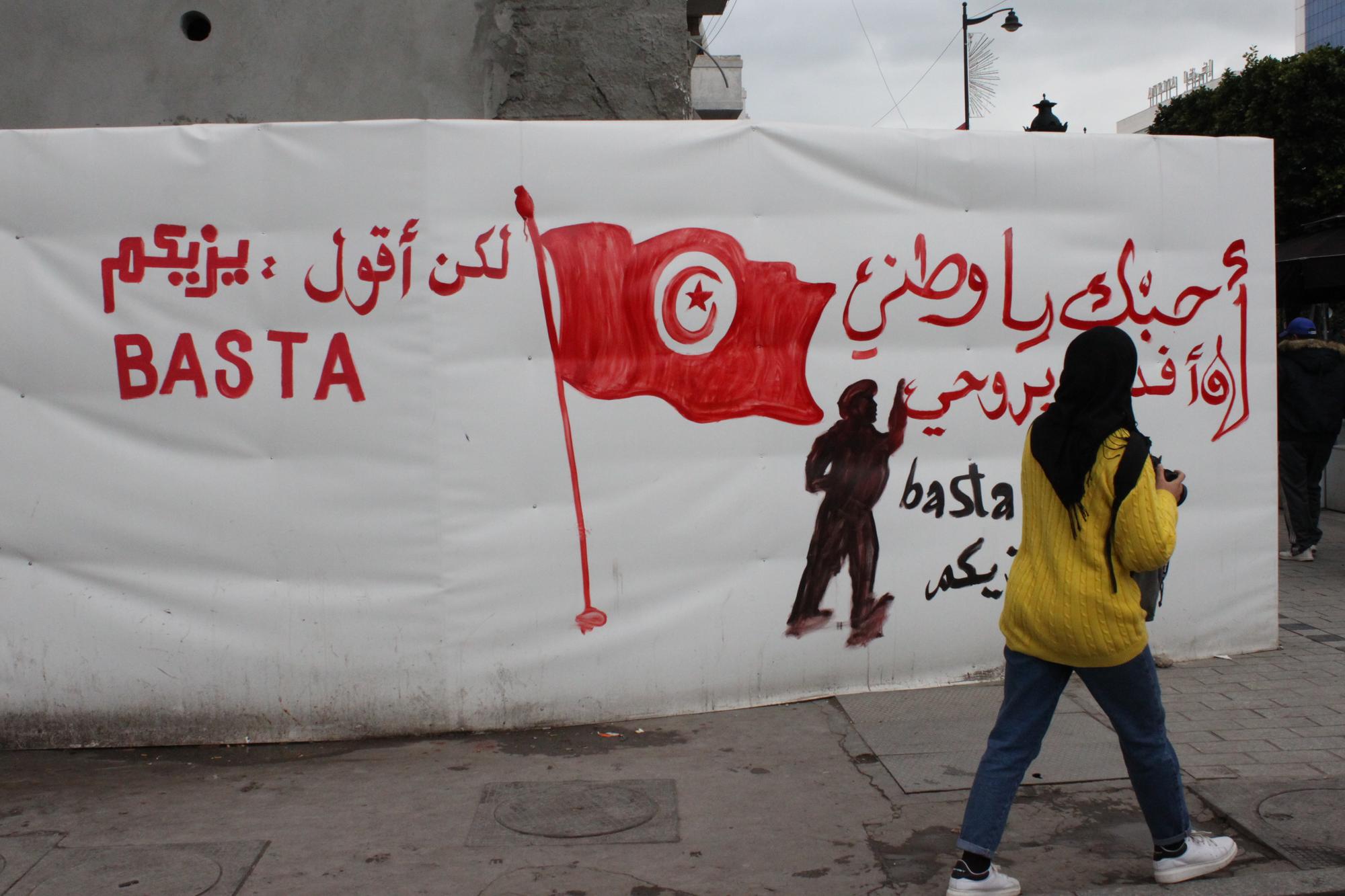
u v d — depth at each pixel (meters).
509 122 5.05
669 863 3.81
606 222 5.14
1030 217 5.63
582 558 5.17
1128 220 5.77
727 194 5.25
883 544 5.49
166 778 4.65
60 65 6.49
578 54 6.76
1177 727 4.97
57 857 3.85
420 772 4.66
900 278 5.46
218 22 6.55
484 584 5.09
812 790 4.41
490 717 5.13
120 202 4.92
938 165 5.50
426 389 5.03
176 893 3.58
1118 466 3.46
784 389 5.34
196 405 4.98
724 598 5.31
